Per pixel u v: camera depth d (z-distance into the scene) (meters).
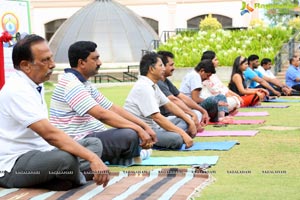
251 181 4.34
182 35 22.56
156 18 33.16
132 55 25.25
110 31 25.47
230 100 9.00
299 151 5.65
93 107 4.71
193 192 3.91
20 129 4.10
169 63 6.68
